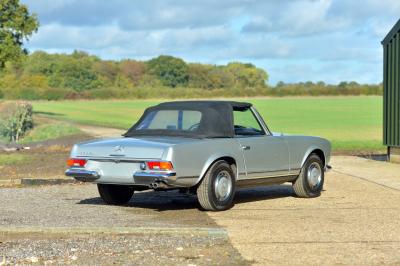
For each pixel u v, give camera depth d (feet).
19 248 37.55
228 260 34.96
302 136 57.36
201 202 49.90
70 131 183.32
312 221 46.06
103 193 53.62
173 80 645.51
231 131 51.31
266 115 304.50
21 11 280.92
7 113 187.42
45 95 533.14
